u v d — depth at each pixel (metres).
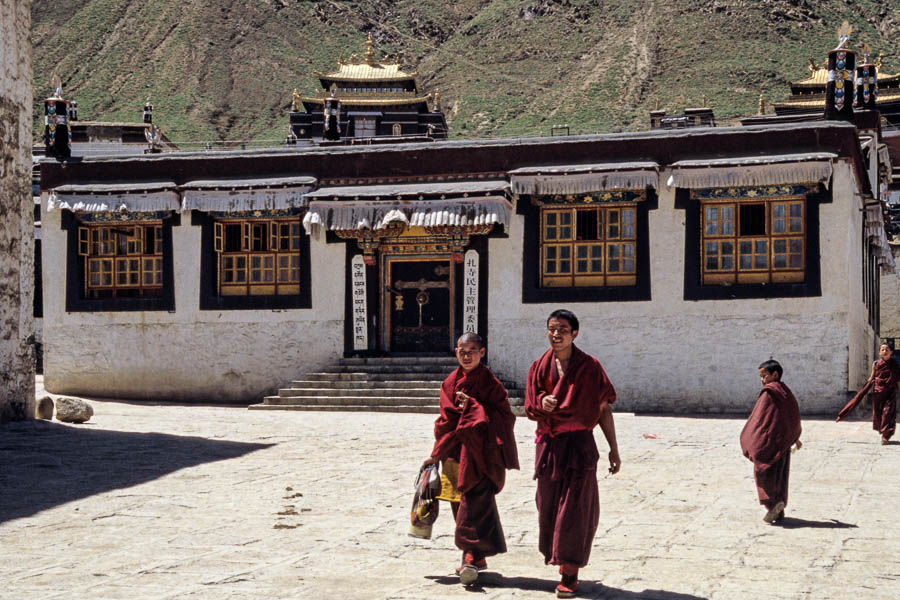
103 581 6.68
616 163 20.73
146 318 22.80
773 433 8.88
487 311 21.41
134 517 8.96
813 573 7.00
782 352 19.83
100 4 166.38
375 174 21.98
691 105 124.00
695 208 20.42
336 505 9.60
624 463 12.55
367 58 72.06
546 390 6.58
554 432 6.53
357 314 21.86
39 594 6.33
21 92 15.74
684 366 20.34
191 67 148.50
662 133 20.66
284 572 6.98
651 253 20.61
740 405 20.00
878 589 6.54
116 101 141.75
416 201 20.95
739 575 6.94
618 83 134.75
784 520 8.96
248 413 19.41
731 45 140.38
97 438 14.28
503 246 21.39
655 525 8.74
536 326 21.11
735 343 20.11
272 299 22.30
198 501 9.73
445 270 21.86
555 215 21.30
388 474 11.46
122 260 23.22
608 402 6.70
